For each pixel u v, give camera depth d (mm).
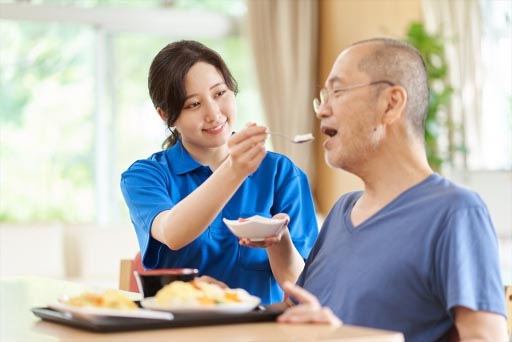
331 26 7906
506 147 6332
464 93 6383
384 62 1951
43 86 7547
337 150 1984
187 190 2645
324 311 1709
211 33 8031
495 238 1821
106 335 1574
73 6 7609
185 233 2223
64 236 7270
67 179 7590
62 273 7031
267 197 2678
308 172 7973
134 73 7781
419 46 6172
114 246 7059
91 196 7645
